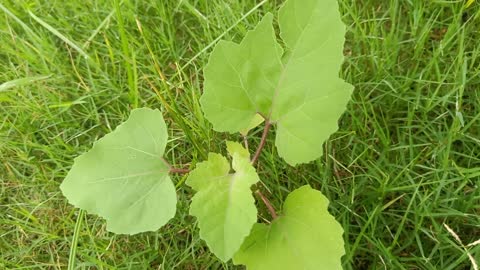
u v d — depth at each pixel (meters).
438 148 0.39
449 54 0.43
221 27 0.45
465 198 0.37
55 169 0.45
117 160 0.33
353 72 0.43
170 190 0.32
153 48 0.48
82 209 0.34
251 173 0.30
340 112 0.30
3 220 0.43
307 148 0.31
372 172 0.39
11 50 0.48
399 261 0.37
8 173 0.46
